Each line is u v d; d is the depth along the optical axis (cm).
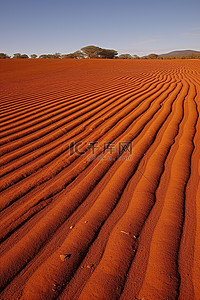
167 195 255
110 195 260
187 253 178
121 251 182
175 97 754
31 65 2391
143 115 575
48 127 511
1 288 154
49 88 976
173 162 332
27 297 147
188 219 216
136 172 310
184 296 145
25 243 195
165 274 160
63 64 2409
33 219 225
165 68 1919
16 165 341
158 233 200
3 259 179
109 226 212
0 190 276
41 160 356
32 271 167
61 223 218
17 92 892
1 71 1864
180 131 458
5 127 509
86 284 155
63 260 175
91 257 178
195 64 2462
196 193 256
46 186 283
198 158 340
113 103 706
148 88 948
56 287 154
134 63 2502
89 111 628
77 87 988
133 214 227
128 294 147
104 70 1714
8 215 232
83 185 283
